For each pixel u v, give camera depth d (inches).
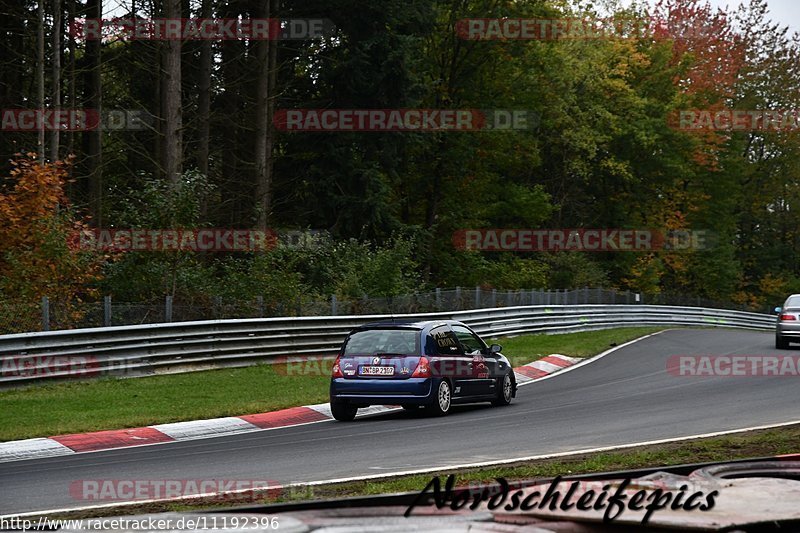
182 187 2101.4
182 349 1701.5
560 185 5004.9
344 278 2461.9
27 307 1545.3
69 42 2938.0
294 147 3262.8
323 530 403.9
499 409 1371.8
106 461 941.2
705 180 5472.4
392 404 1278.3
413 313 2311.8
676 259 5241.1
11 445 1027.9
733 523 413.4
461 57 4094.5
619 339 2694.4
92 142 2933.1
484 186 4370.1
